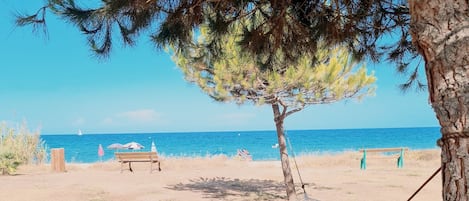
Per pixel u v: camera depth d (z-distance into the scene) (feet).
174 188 33.42
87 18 9.72
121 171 45.24
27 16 9.34
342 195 29.37
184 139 293.02
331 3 11.67
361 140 225.97
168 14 10.34
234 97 25.88
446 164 6.40
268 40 12.25
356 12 11.57
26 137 55.31
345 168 48.96
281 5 11.31
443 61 6.37
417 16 6.77
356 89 26.27
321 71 24.17
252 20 12.66
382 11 11.94
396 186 33.45
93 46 10.34
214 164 53.57
